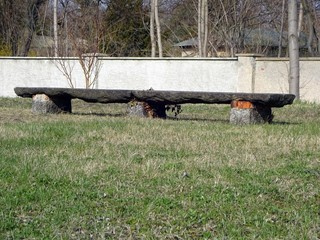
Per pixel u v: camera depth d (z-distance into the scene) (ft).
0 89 69.21
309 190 18.12
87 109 50.21
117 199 17.01
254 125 34.76
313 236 13.97
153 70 63.62
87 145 26.03
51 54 94.02
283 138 28.25
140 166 21.27
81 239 13.82
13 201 16.60
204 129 31.91
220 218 15.35
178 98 37.88
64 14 98.32
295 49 56.75
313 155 23.81
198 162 21.98
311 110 49.37
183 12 119.96
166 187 18.29
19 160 22.09
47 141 27.02
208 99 36.76
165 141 27.14
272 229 14.49
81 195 17.39
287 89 59.06
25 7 107.76
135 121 36.27
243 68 60.29
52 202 16.69
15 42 108.17
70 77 66.39
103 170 20.58
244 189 18.04
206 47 87.76
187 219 15.26
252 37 115.14
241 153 24.02
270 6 111.75
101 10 106.52
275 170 20.66
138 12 115.44
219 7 104.06
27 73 68.28
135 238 13.93
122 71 64.64
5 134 29.12
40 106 43.42
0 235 14.12
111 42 102.53
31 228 14.51
